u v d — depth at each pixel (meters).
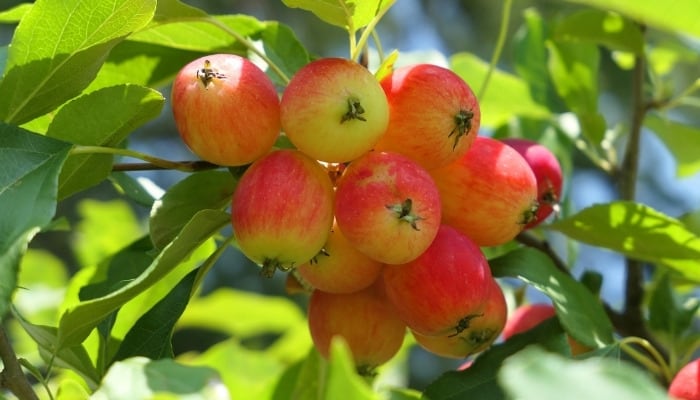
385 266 0.40
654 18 0.36
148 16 0.40
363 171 0.38
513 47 0.62
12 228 0.35
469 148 0.40
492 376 0.41
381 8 0.41
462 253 0.39
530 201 0.41
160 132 1.37
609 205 0.45
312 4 0.41
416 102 0.39
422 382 1.19
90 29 0.40
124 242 0.69
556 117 0.62
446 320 0.39
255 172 0.38
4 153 0.38
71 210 1.26
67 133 0.40
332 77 0.38
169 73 0.49
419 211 0.38
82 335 0.39
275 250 0.38
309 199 0.38
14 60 0.40
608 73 1.20
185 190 0.43
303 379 0.50
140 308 0.47
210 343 1.27
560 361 0.30
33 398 0.38
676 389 0.42
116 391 0.33
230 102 0.38
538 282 0.42
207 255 0.49
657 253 0.47
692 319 0.51
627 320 0.52
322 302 0.42
